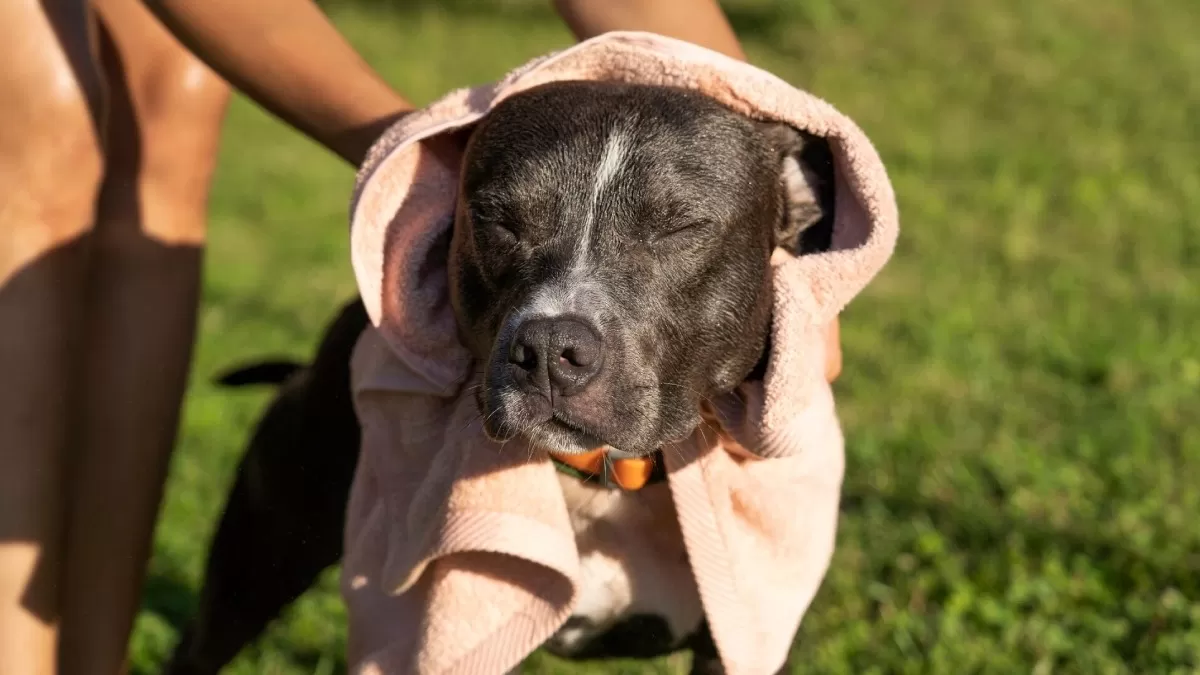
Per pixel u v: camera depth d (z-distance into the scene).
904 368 2.41
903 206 3.43
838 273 1.40
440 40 5.57
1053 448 2.13
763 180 1.45
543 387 1.36
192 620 1.70
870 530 1.94
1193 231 3.21
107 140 1.59
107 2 1.58
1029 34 5.30
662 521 1.46
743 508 1.43
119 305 1.58
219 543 1.65
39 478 1.50
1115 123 4.19
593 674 1.76
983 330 2.62
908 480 2.05
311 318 2.86
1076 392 2.31
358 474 1.47
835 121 1.41
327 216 3.65
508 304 1.40
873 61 5.04
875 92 4.64
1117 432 2.15
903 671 1.73
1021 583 1.83
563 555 1.38
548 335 1.36
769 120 1.45
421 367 1.43
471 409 1.42
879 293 2.84
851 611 1.82
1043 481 2.03
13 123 1.49
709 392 1.44
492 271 1.41
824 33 5.42
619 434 1.38
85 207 1.52
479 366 1.44
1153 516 1.95
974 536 1.93
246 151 4.26
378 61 5.21
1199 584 1.83
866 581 1.86
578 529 1.46
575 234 1.40
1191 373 2.38
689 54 1.43
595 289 1.39
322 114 1.47
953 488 2.03
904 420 2.21
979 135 4.10
